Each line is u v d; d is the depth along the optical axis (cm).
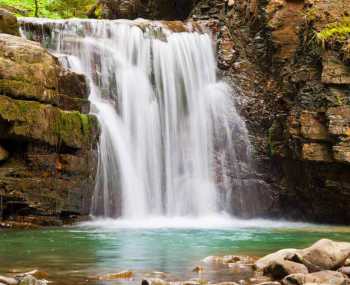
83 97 1791
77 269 886
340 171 1964
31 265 923
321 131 1941
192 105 2203
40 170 1633
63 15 3080
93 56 2041
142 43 2156
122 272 832
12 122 1559
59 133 1661
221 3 2436
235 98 2244
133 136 2014
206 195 2123
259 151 2198
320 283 745
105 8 2894
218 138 2202
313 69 1997
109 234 1438
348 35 1925
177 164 2100
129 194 1922
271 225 1925
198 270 877
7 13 1847
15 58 1612
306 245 1275
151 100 2108
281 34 2128
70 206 1691
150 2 2800
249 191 2180
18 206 1606
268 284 752
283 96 2109
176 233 1500
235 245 1252
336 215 2083
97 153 1797
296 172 2108
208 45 2316
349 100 1902
